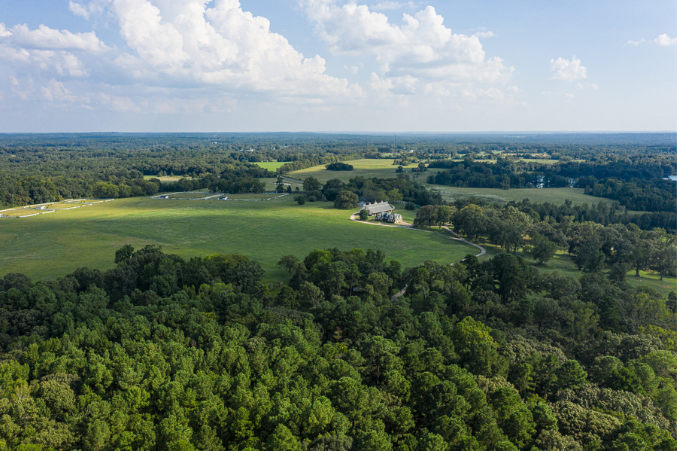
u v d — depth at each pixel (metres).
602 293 110.38
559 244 189.50
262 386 64.56
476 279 123.81
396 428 59.59
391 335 86.50
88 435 55.41
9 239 197.25
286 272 150.00
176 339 82.75
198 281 127.31
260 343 78.69
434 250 184.75
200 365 72.44
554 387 70.38
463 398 60.56
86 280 121.88
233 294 103.88
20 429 56.34
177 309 92.81
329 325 92.56
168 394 62.88
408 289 124.75
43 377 67.31
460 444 53.41
